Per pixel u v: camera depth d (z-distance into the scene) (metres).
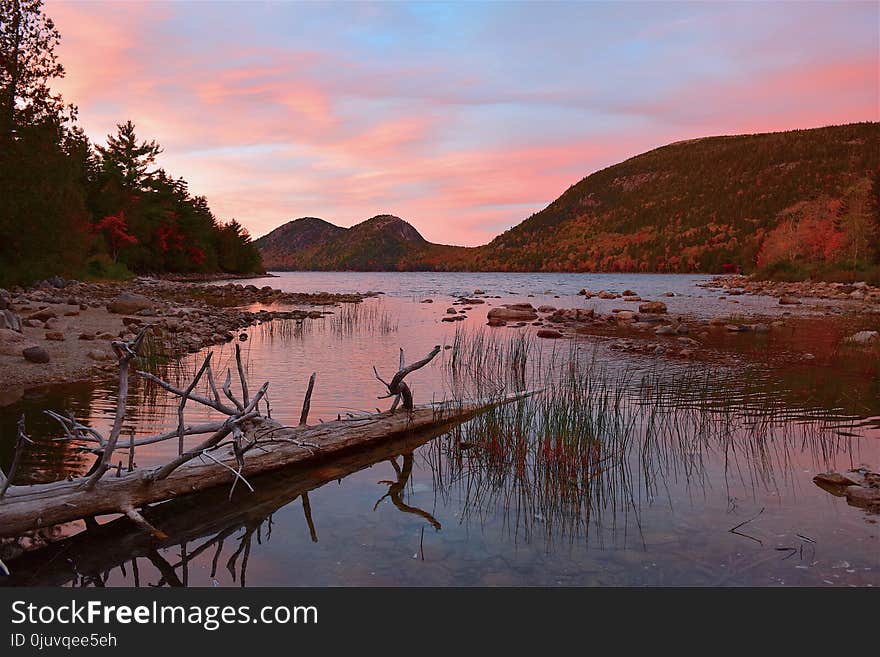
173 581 4.54
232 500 6.10
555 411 8.15
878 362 14.12
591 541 5.05
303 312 27.53
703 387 11.27
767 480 6.47
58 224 33.12
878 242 64.75
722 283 75.31
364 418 8.38
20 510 5.01
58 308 20.33
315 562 4.76
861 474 6.42
